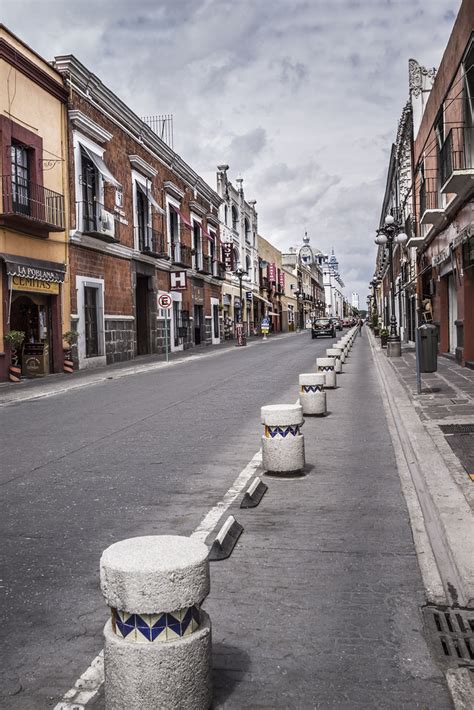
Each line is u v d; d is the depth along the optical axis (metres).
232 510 5.69
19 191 19.97
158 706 2.50
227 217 50.69
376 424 9.96
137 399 14.20
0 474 7.37
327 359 14.83
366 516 5.46
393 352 24.52
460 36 16.28
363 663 3.15
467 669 3.07
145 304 32.47
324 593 3.95
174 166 36.06
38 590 4.09
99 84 24.95
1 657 3.28
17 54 19.45
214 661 3.19
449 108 18.45
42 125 21.16
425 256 27.20
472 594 3.74
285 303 86.19
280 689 2.95
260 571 4.31
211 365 24.23
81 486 6.70
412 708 2.80
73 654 3.29
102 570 2.58
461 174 14.69
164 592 2.48
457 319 18.84
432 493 5.59
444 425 8.96
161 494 6.29
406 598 3.86
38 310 21.45
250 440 8.93
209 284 44.44
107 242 25.67
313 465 7.38
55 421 11.36
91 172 24.98
